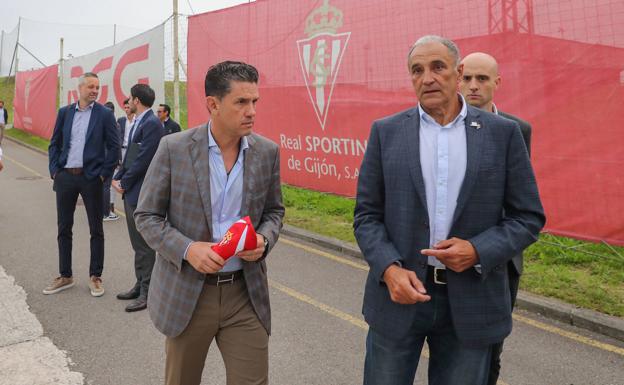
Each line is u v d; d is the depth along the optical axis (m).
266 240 1.93
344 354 3.25
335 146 7.12
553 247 5.01
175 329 1.87
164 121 7.35
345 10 6.77
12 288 4.39
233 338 1.96
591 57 4.55
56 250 5.62
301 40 7.45
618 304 3.80
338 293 4.37
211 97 1.82
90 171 4.14
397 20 6.13
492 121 1.71
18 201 8.64
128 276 4.80
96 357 3.17
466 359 1.73
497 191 1.66
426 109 1.73
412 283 1.61
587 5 4.54
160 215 1.94
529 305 3.93
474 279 1.66
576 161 4.72
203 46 9.35
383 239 1.74
